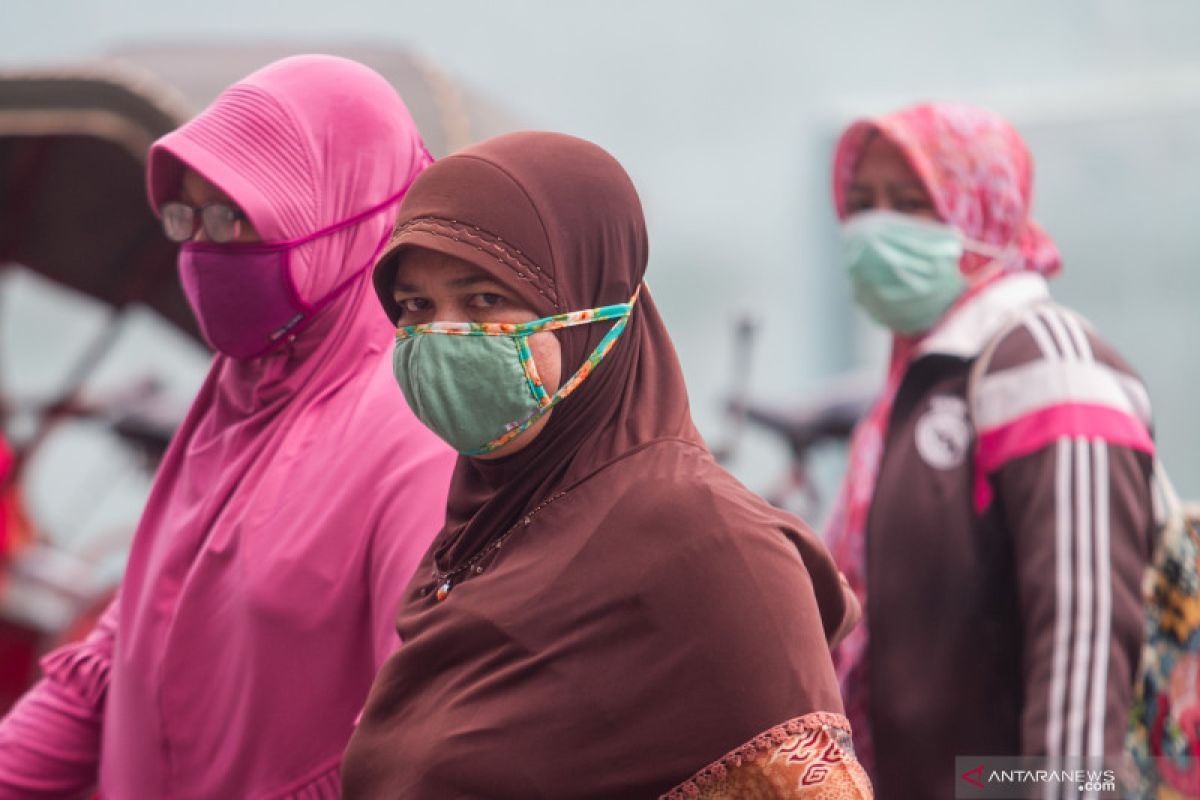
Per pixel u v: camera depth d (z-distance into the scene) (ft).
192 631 18.35
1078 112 70.49
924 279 24.12
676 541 13.34
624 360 14.49
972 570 21.81
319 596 17.39
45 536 42.65
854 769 13.10
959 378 22.67
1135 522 20.66
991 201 24.21
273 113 18.26
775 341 80.64
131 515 61.11
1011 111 72.18
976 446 22.08
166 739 18.56
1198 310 68.64
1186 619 21.06
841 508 25.63
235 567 17.94
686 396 14.87
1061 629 20.11
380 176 18.62
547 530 14.14
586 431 14.33
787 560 13.46
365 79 18.94
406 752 14.05
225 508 18.40
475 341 13.93
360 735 14.71
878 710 22.43
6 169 34.53
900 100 78.23
